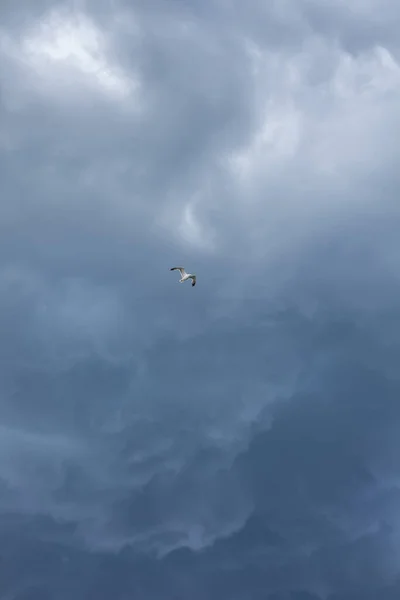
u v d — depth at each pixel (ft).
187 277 249.34
